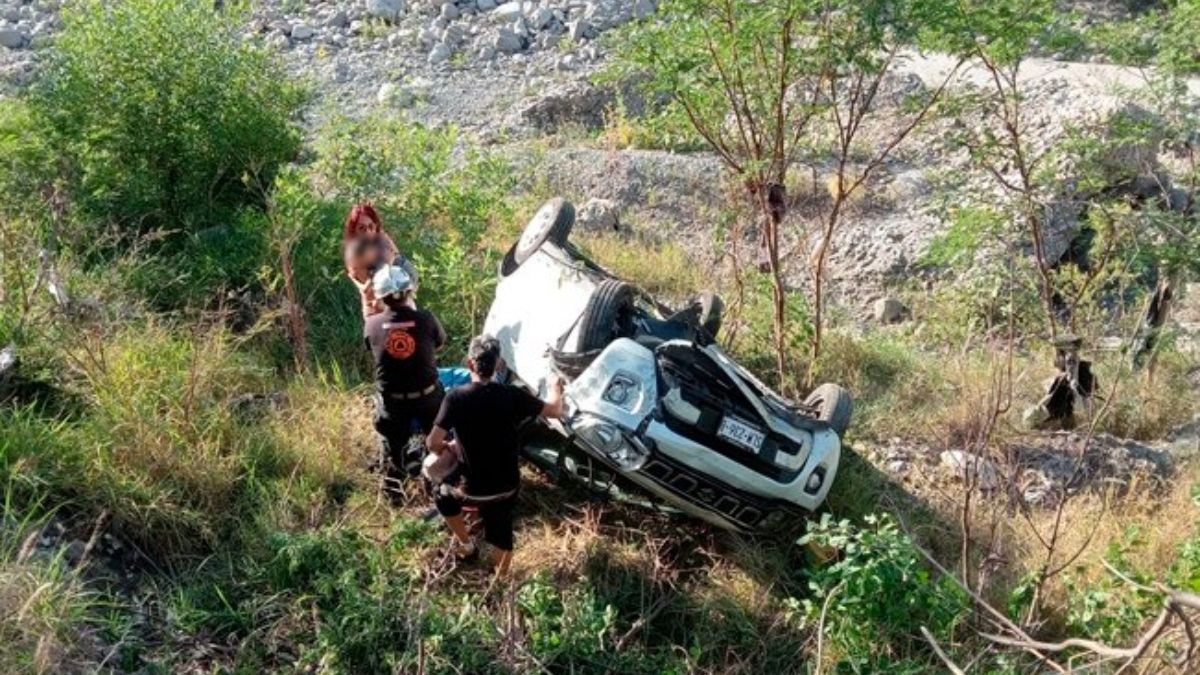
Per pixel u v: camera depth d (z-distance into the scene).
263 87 10.11
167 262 8.88
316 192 9.88
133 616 5.82
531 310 7.85
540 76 17.75
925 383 9.73
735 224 9.91
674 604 6.53
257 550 6.34
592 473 7.06
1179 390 10.46
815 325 9.48
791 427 7.14
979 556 7.27
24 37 17.34
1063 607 6.57
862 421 8.92
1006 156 10.32
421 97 16.70
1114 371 10.32
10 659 5.07
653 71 9.65
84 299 7.85
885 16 8.12
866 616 6.04
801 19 8.38
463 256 9.20
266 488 6.74
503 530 6.32
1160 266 10.26
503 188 10.83
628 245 12.66
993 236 10.27
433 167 10.22
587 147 15.45
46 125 9.34
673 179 14.41
